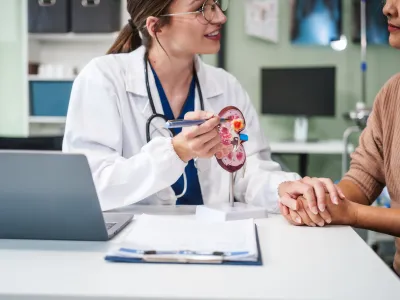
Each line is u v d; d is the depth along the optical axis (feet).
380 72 14.17
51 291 2.08
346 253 2.69
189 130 3.46
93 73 4.52
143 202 4.51
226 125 3.76
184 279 2.23
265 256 2.63
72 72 13.08
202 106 4.80
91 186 2.72
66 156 2.64
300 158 12.89
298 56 14.28
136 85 4.61
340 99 14.34
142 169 3.65
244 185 4.48
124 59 4.78
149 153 3.66
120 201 3.74
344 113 14.32
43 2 12.50
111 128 4.37
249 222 3.14
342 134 14.43
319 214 3.40
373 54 14.15
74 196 2.77
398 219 3.52
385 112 4.35
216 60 14.26
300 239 3.02
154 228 2.94
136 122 4.59
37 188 2.77
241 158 3.82
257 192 4.17
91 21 12.41
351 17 14.02
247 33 14.25
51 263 2.48
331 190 3.53
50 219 2.87
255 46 14.32
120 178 3.70
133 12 4.63
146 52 4.75
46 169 2.69
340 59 14.21
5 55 14.24
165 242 2.68
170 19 4.31
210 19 4.27
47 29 12.55
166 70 4.65
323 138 14.52
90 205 2.79
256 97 14.40
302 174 12.89
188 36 4.33
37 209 2.84
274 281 2.22
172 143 3.63
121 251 2.52
